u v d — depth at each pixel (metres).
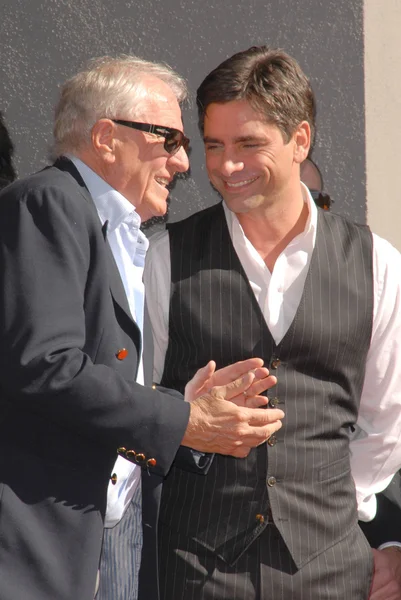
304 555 4.62
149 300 4.87
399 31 6.86
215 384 4.41
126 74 4.37
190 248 4.89
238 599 4.58
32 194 3.96
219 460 4.67
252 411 4.16
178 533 4.70
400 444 5.11
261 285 4.80
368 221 6.94
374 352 4.96
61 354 3.78
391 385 5.00
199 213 5.07
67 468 3.99
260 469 4.64
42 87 6.73
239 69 4.53
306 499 4.68
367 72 6.85
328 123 6.85
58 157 4.45
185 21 6.66
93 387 3.81
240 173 4.60
